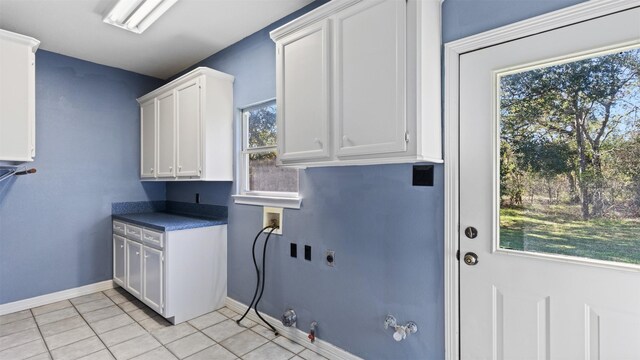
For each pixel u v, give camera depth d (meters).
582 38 1.26
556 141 1.34
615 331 1.21
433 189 1.63
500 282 1.46
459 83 1.55
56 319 2.60
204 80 2.60
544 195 1.37
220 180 2.73
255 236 2.60
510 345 1.43
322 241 2.13
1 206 2.75
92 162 3.25
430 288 1.65
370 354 1.89
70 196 3.11
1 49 2.29
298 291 2.29
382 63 1.46
